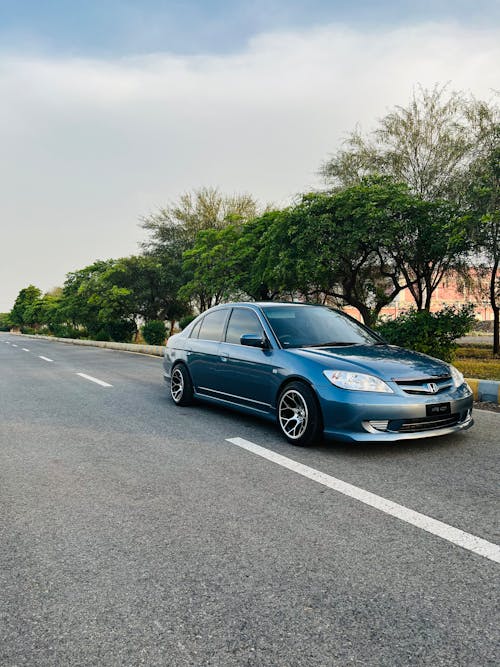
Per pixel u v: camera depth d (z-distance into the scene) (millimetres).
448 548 2623
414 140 15578
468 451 4465
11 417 6277
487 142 13984
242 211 27250
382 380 4266
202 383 6242
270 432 5246
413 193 15523
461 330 9773
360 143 16641
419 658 1780
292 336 5289
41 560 2553
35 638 1925
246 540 2740
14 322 83688
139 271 28625
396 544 2672
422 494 3402
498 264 15578
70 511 3189
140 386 9039
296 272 13273
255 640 1892
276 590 2236
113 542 2742
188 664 1767
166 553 2605
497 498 3326
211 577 2359
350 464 4086
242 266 18484
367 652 1814
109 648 1858
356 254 14789
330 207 12992
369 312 16875
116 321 30172
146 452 4531
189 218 28531
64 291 38625
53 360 15945
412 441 4824
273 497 3371
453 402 4402
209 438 5004
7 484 3725
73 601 2174
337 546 2654
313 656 1798
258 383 5160
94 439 5051
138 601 2166
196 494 3451
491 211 11688
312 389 4512
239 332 5777
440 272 16859
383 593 2201
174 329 30766
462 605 2105
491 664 1746
